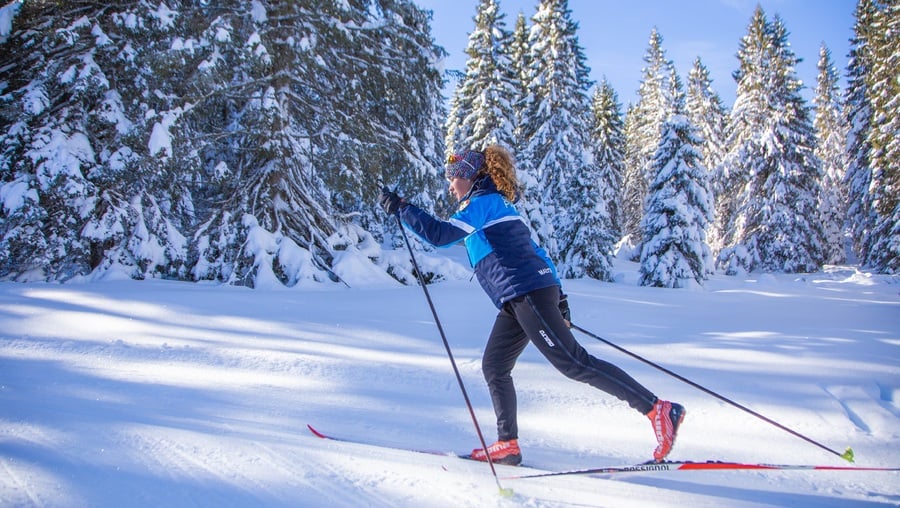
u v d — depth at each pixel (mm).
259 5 9164
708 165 33062
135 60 8711
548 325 2375
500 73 21578
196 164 8992
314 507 1744
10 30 9078
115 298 6457
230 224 9469
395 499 1849
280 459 2123
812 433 2859
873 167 22266
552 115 22891
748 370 4059
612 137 29141
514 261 2451
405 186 11000
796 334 5637
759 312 8117
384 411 3088
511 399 2484
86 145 8805
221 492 1810
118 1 9078
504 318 2553
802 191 25516
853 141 26984
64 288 7219
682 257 16422
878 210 22047
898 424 2975
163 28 8570
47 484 1794
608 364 2393
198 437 2301
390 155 10516
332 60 9875
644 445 2709
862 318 7406
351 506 1771
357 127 9922
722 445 2705
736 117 28047
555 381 3736
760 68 26078
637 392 2312
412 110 10766
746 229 26000
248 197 9781
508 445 2404
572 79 23156
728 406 3279
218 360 4066
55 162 8328
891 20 21359
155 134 8453
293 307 6543
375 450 2357
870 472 2338
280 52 9289
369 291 8719
